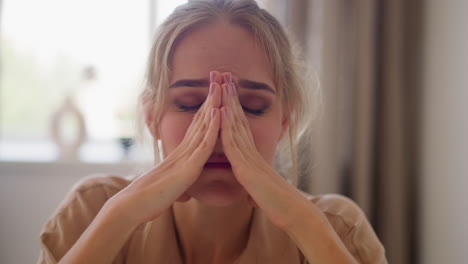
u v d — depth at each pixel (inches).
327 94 67.3
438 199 59.7
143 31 83.8
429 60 63.9
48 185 73.4
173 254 28.2
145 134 38.0
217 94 23.8
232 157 23.7
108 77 84.7
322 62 67.4
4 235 73.4
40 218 73.5
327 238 23.4
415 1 68.7
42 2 83.7
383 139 69.3
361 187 67.9
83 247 22.8
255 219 29.3
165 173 24.0
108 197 32.1
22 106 85.9
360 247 30.4
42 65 85.2
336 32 68.1
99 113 85.3
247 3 27.0
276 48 26.7
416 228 66.9
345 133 71.1
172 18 27.1
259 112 25.8
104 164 73.2
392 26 68.4
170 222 28.8
